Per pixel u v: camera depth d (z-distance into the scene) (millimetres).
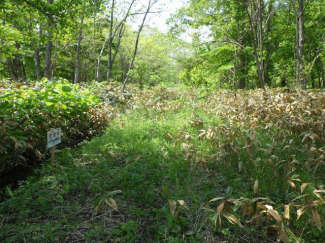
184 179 3854
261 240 2668
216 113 7879
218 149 4516
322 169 4012
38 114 4855
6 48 12242
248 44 15211
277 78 15969
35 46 11664
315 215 2381
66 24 7656
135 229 2707
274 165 3719
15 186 3912
